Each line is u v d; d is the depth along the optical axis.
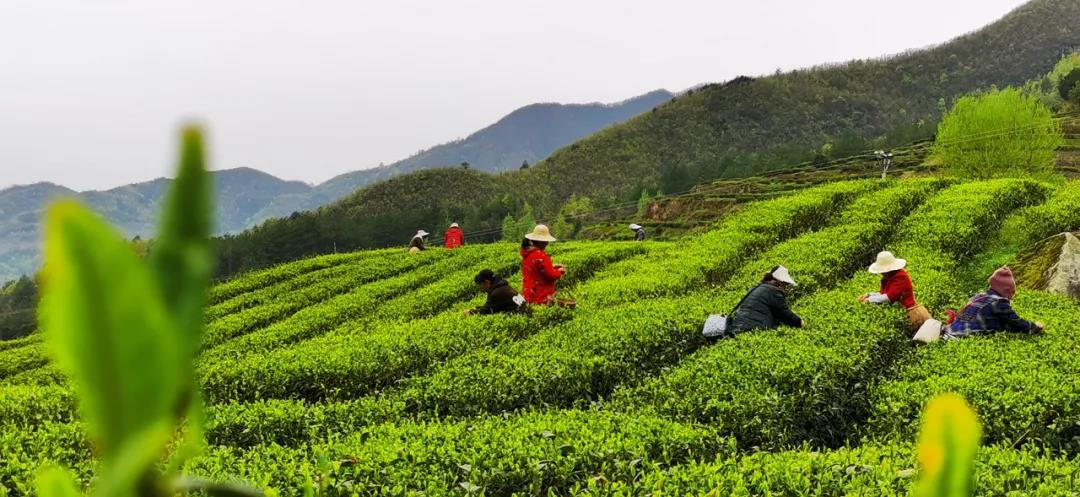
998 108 46.91
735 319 11.17
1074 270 15.03
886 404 7.82
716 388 8.02
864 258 19.12
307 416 7.97
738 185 86.19
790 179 84.75
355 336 12.91
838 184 27.86
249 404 8.32
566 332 11.23
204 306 0.24
